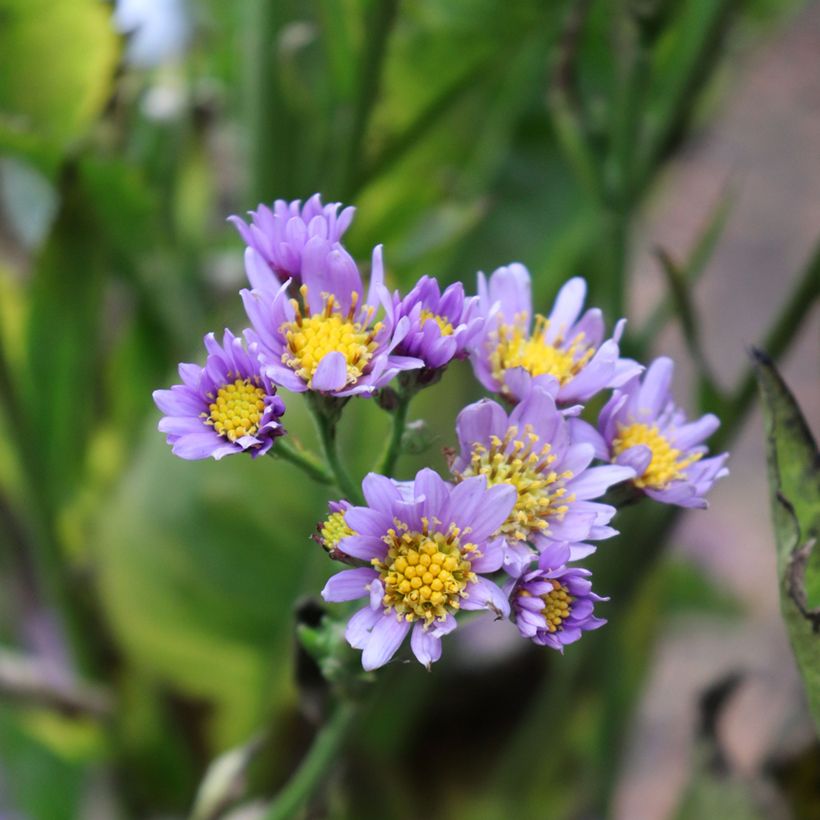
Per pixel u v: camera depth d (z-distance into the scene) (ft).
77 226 1.84
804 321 1.77
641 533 1.82
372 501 1.48
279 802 1.62
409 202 1.94
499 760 1.97
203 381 1.49
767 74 4.67
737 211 4.23
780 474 1.56
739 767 1.86
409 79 1.88
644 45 1.77
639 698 2.08
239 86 2.01
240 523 1.83
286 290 1.52
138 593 1.86
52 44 1.85
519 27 1.88
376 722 1.91
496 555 1.47
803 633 1.55
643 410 1.57
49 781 2.04
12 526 1.94
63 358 1.89
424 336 1.49
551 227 1.99
